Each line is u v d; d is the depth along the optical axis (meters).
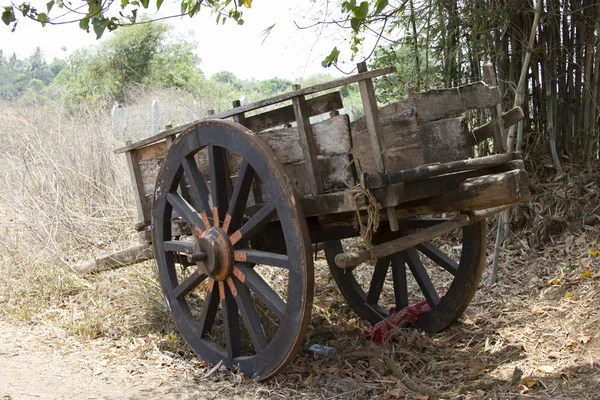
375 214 3.31
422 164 3.52
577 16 5.68
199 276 4.08
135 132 9.52
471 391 3.49
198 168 4.11
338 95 3.55
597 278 4.81
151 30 21.78
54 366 3.97
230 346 3.94
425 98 3.55
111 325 4.79
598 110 5.85
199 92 14.85
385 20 5.24
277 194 3.48
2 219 7.48
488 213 3.98
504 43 5.84
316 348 4.21
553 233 5.67
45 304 5.28
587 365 3.67
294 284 3.46
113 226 6.98
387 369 3.89
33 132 8.17
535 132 6.00
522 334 4.29
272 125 3.87
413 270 4.60
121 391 3.61
